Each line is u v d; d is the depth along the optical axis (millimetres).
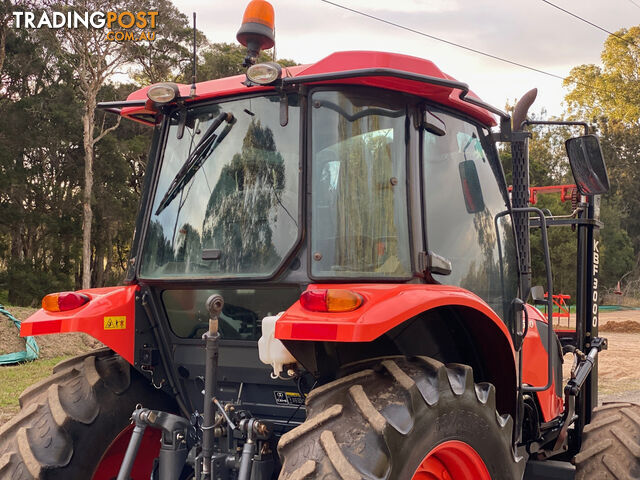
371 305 2395
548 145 67562
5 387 9289
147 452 3486
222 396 3262
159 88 3182
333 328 2314
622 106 67875
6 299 39000
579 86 70375
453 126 3262
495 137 3641
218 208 3137
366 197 2820
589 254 4531
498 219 3539
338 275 2746
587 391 4375
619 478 3615
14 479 2826
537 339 4027
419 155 2953
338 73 2725
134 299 3326
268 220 2984
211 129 3180
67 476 2963
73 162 40344
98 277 42500
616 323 24125
